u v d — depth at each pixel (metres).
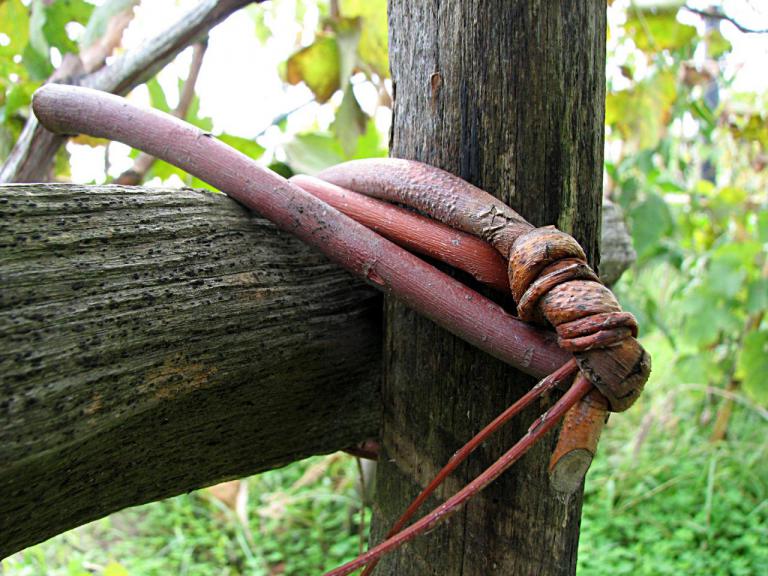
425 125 0.29
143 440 0.26
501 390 0.29
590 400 0.24
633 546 0.91
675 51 0.80
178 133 0.29
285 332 0.29
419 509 0.31
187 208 0.27
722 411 1.12
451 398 0.30
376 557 0.24
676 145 1.37
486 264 0.27
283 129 0.81
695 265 1.27
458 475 0.30
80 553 0.94
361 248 0.27
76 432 0.23
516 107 0.27
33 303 0.23
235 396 0.28
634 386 0.24
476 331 0.26
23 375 0.22
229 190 0.28
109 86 0.47
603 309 0.23
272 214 0.28
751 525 0.93
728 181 1.41
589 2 0.28
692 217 1.27
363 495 0.50
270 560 0.96
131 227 0.25
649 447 1.15
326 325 0.30
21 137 0.46
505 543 0.30
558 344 0.25
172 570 0.93
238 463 0.30
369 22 0.61
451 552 0.31
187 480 0.29
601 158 0.30
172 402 0.26
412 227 0.28
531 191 0.28
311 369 0.30
